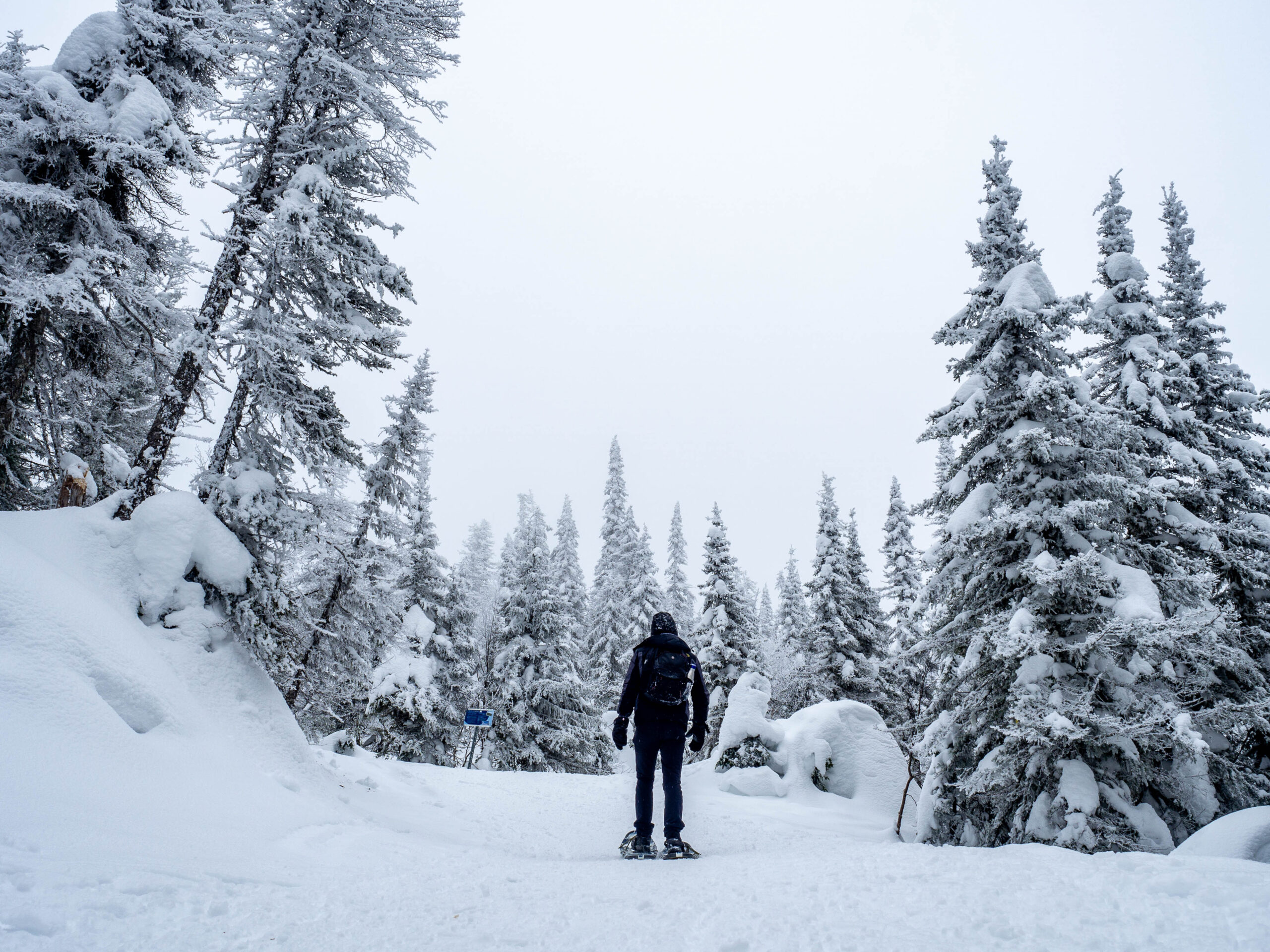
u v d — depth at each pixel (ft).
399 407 77.41
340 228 35.19
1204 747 25.81
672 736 18.17
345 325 33.86
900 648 92.94
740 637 94.17
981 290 40.55
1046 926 8.21
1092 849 27.48
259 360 31.96
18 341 35.14
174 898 10.72
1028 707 29.84
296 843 18.35
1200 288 54.44
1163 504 39.75
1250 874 9.80
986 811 35.65
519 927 9.39
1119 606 30.07
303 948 8.62
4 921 8.39
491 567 178.70
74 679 19.83
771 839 31.89
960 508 36.50
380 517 67.46
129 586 26.96
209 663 27.22
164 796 18.39
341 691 67.97
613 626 125.49
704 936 8.62
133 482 30.32
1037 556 32.42
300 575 53.78
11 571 21.33
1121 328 49.65
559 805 39.65
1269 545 42.83
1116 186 52.24
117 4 36.58
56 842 12.61
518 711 90.58
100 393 42.65
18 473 39.29
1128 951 7.25
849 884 11.12
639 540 123.13
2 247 34.04
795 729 54.19
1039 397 35.19
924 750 36.55
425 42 36.94
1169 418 45.78
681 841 17.19
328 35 35.35
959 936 8.13
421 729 81.20
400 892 11.94
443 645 85.97
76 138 33.76
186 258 41.29
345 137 36.04
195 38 36.11
